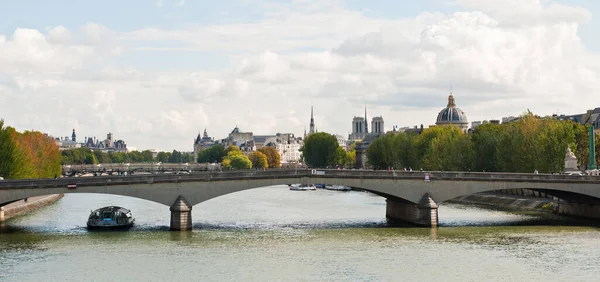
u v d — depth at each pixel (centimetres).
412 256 10025
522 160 17238
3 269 9138
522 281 8512
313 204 19662
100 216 12962
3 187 11862
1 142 15900
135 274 8900
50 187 12106
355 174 13412
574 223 13750
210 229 12950
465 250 10494
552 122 17950
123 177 12412
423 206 13350
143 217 15250
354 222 14212
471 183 13638
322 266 9356
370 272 8981
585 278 8650
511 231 12544
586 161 19050
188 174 12706
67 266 9338
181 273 8956
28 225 13500
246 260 9762
